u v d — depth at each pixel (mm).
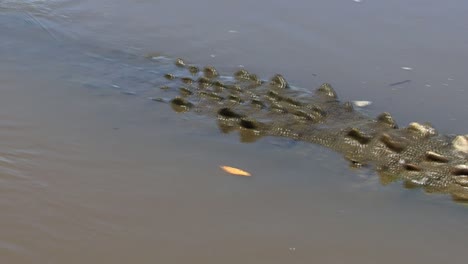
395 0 18125
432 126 11648
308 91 13367
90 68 14398
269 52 15609
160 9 17766
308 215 10008
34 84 13422
